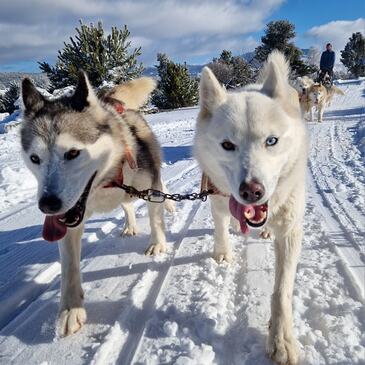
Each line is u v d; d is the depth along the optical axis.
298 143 0.61
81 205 0.62
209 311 0.58
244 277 0.68
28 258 0.83
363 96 4.60
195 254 0.79
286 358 0.47
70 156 0.61
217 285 0.66
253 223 0.55
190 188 1.31
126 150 0.72
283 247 0.58
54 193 0.56
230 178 0.59
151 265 0.75
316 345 0.50
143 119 0.90
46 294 0.68
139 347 0.52
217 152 0.61
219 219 0.73
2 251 0.89
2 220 1.11
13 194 1.37
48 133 0.61
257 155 0.56
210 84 0.65
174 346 0.51
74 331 0.56
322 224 0.88
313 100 2.80
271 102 0.61
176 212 1.06
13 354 0.53
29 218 1.11
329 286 0.62
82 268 0.76
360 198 1.05
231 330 0.54
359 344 0.49
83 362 0.50
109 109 0.76
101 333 0.56
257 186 0.53
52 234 0.58
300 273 0.67
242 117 0.58
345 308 0.56
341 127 2.45
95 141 0.64
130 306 0.61
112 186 0.70
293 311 0.57
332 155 1.65
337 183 1.22
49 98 0.71
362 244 0.76
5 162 1.86
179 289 0.65
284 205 0.58
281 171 0.59
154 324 0.56
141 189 0.77
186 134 2.69
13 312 0.65
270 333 0.50
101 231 0.97
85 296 0.66
